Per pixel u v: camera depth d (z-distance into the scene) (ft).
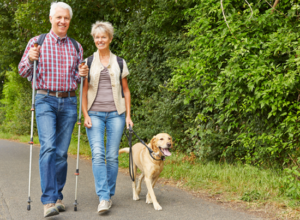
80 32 31.09
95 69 11.62
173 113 21.91
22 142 41.24
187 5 19.63
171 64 20.42
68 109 10.94
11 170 18.92
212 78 16.80
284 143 14.25
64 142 11.12
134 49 25.80
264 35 14.61
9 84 60.34
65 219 10.22
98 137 11.40
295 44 13.32
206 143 18.97
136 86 26.21
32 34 40.19
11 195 13.09
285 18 14.39
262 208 11.39
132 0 26.89
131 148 12.78
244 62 14.40
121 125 11.84
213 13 16.67
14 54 45.80
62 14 10.71
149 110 23.75
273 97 13.67
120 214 10.83
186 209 11.46
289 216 10.39
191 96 18.98
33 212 10.89
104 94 11.66
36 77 10.53
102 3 27.50
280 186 13.07
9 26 43.80
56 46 10.84
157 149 11.92
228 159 18.75
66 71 10.84
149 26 22.98
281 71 14.28
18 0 37.32
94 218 10.35
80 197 13.03
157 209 11.39
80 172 18.86
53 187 9.95
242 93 15.96
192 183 15.10
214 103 17.72
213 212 11.10
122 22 28.45
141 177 13.00
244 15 15.11
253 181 14.32
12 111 58.80
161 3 21.03
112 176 11.82
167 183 15.75
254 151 17.37
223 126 18.07
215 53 16.15
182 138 21.93
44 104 10.45
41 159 10.06
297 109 14.34
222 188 14.24
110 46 29.84
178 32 22.04
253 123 16.57
